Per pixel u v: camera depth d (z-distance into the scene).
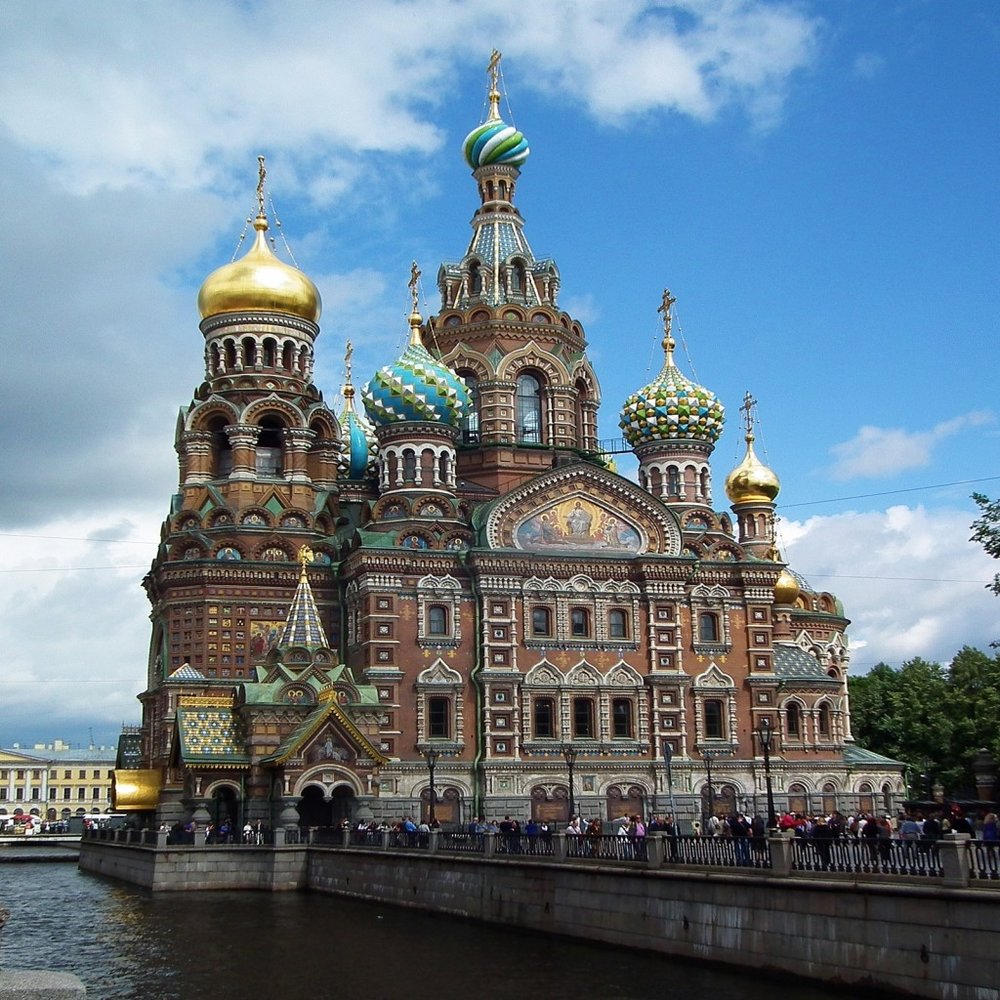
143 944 49.47
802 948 37.31
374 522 87.00
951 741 106.81
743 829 53.62
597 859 47.84
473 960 43.69
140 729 98.12
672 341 99.94
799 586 109.00
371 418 91.31
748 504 102.56
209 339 95.50
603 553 88.81
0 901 66.19
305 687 77.94
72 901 66.25
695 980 38.44
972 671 116.88
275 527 89.38
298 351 95.44
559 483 88.56
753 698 89.69
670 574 88.81
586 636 86.88
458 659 84.25
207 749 76.31
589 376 101.50
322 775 75.25
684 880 42.28
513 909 51.53
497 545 86.31
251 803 75.62
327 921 55.19
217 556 87.31
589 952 44.53
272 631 86.81
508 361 96.62
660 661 87.62
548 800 83.38
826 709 94.81
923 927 33.62
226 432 92.31
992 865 32.66
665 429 97.12
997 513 51.72
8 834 150.50
